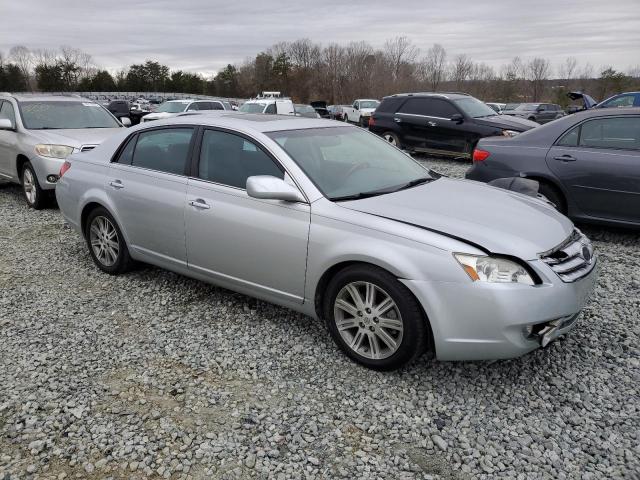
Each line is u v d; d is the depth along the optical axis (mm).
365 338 3340
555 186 6125
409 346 3064
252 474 2457
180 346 3623
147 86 92625
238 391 3100
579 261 3188
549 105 30625
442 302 2908
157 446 2635
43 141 7453
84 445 2646
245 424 2797
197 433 2729
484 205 3498
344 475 2445
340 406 2955
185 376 3256
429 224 3094
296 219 3432
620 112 5797
